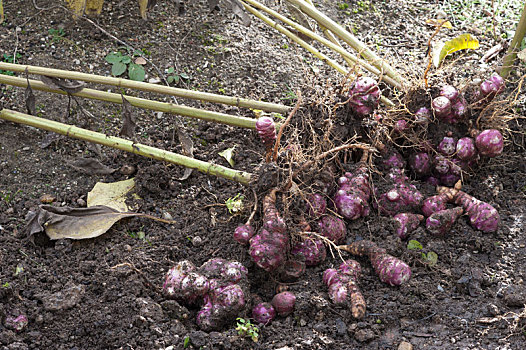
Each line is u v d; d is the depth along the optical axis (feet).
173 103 6.35
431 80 6.16
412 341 5.45
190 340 5.39
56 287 5.62
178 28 7.01
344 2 7.47
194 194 6.16
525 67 6.89
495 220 5.90
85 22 6.88
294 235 5.75
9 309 5.49
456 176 6.18
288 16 7.24
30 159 6.24
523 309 5.55
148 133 6.45
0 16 6.31
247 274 5.64
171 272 5.57
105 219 5.93
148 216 5.98
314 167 5.90
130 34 6.89
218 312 5.45
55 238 5.82
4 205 6.01
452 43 6.65
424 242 5.90
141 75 6.63
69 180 6.19
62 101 6.50
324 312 5.54
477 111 6.15
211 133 6.47
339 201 5.94
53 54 6.66
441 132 6.11
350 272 5.65
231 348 5.38
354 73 6.29
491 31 7.24
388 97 6.44
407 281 5.67
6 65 6.09
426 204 5.99
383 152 6.13
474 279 5.68
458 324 5.52
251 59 6.91
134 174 6.26
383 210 6.02
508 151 6.44
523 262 5.80
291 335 5.48
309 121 6.13
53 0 6.98
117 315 5.51
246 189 6.06
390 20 7.39
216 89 6.71
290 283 5.71
